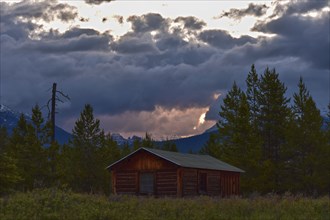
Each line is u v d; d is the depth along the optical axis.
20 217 17.62
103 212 18.92
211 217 19.28
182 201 24.61
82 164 59.47
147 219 18.23
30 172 48.91
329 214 20.77
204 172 40.34
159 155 38.34
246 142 56.16
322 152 54.09
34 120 51.56
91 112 61.69
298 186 53.56
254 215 19.89
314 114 55.53
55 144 50.91
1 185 27.41
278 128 58.19
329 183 53.66
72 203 20.97
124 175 40.62
